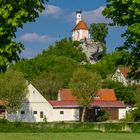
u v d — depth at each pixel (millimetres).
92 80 114125
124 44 39406
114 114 120688
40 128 71062
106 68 184625
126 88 136875
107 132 66562
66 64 178000
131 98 133750
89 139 48844
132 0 34500
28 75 164125
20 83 107125
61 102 119750
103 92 127938
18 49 19438
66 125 71875
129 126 68500
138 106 109812
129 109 122875
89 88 114000
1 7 18625
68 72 166750
